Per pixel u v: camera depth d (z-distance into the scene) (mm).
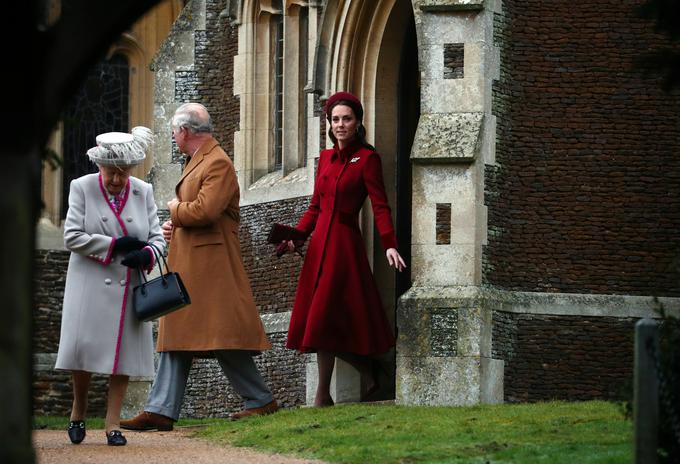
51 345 40438
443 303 28125
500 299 28406
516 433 22203
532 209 29047
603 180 29141
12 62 13758
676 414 17125
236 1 35844
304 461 20766
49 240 40938
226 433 24406
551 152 29141
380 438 22344
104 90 42656
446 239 28531
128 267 23234
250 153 35562
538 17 29328
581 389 28719
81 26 14773
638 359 15836
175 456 21531
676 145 29281
